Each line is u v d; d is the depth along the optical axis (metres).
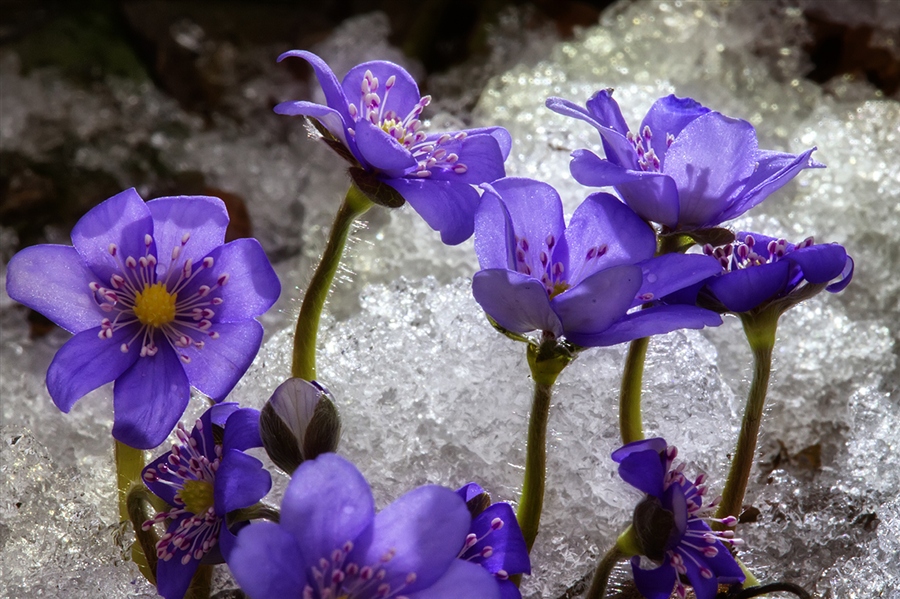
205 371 0.22
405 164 0.21
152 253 0.22
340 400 0.24
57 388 0.21
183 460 0.21
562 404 0.24
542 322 0.20
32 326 0.32
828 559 0.24
